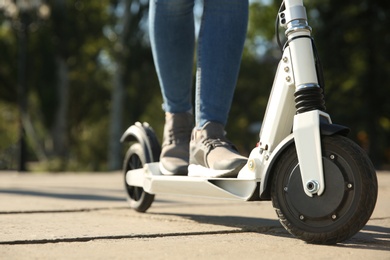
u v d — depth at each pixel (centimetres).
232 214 284
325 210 177
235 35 244
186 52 264
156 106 3322
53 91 2045
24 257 159
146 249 175
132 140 313
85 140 3366
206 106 242
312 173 178
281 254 166
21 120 1591
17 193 475
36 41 2033
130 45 1919
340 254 165
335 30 1898
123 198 415
